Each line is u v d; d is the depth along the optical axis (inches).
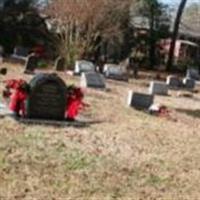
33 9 1795.0
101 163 460.8
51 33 1727.4
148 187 415.5
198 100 1095.6
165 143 572.4
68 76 1175.0
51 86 587.5
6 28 1742.1
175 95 1134.4
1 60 1263.5
